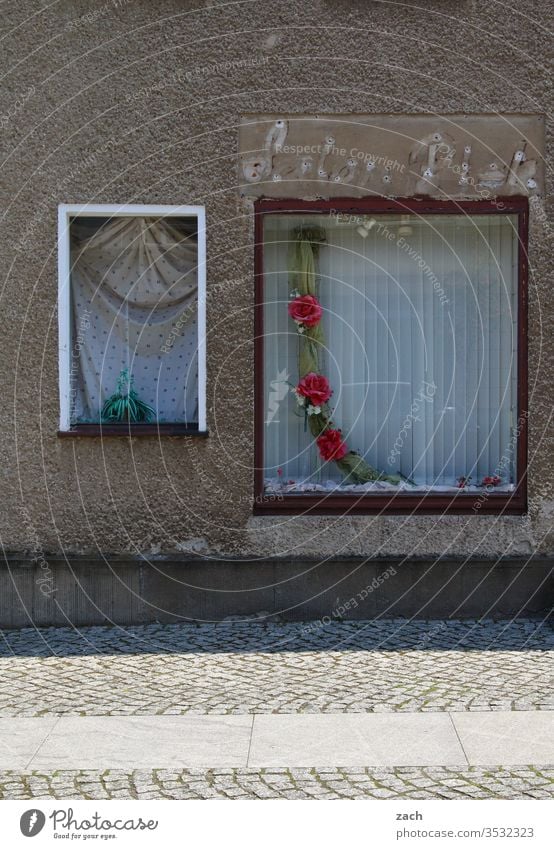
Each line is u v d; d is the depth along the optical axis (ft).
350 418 24.53
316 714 17.19
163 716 17.19
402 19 23.43
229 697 18.17
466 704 17.61
